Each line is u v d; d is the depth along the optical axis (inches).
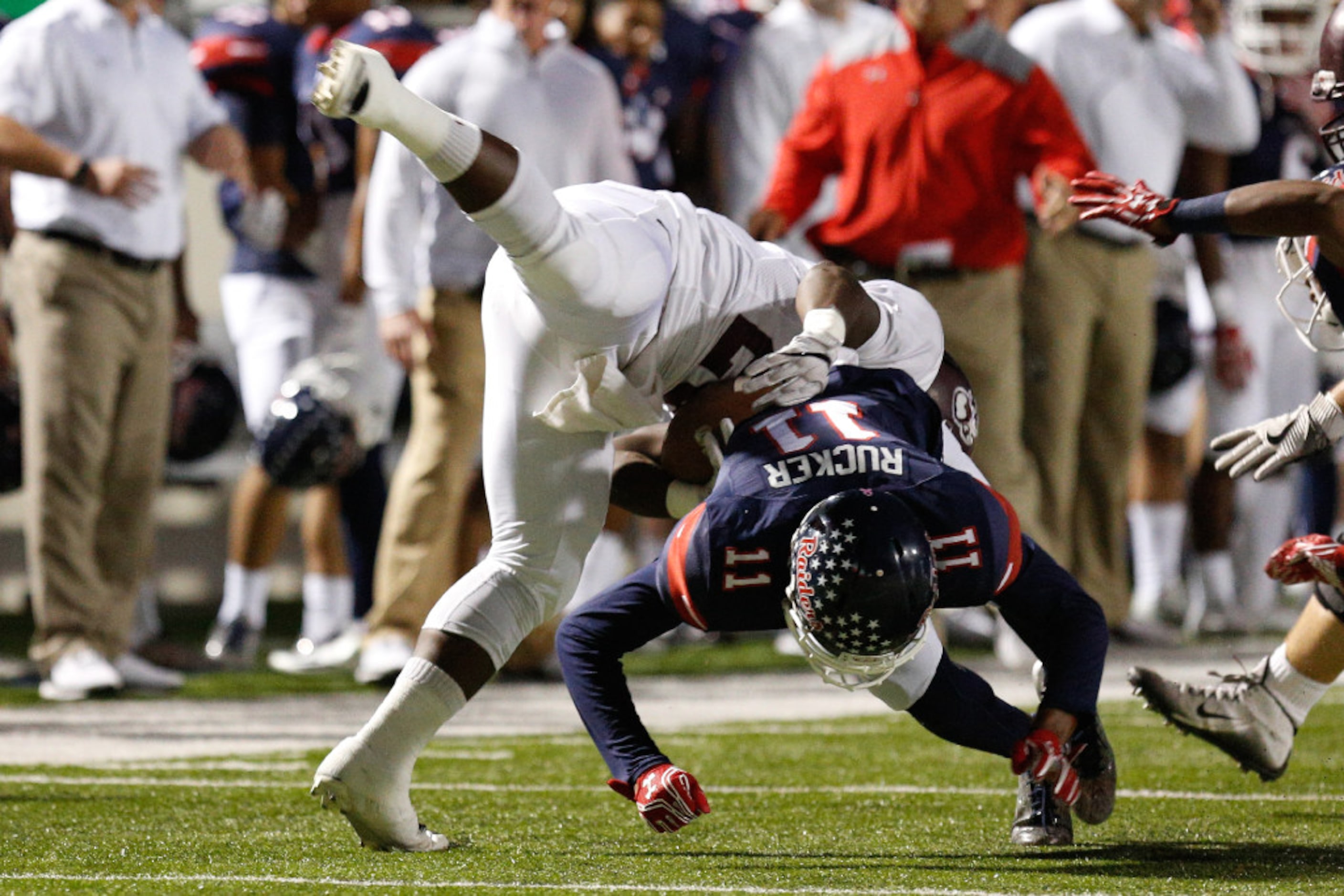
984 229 861.2
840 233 872.3
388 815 426.9
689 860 422.6
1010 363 870.4
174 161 881.5
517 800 532.1
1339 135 460.1
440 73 860.6
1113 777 447.8
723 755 637.9
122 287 836.0
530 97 862.5
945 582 387.9
